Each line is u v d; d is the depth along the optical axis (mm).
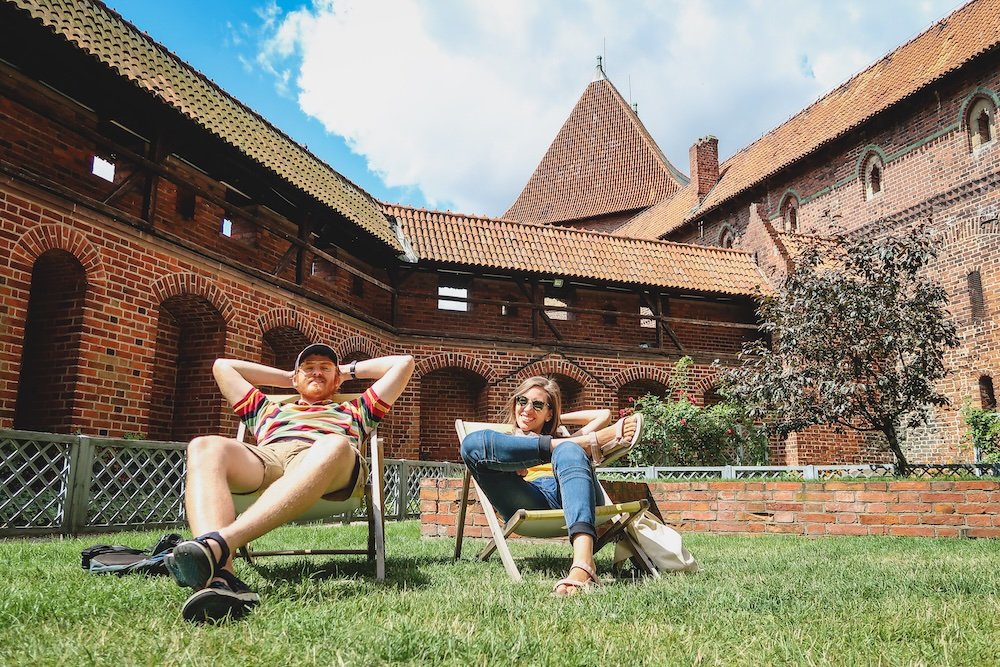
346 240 15188
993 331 17594
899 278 10477
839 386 9852
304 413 3742
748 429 13781
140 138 11391
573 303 18562
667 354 18141
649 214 35719
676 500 7852
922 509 7047
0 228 8062
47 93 10109
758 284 18875
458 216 17875
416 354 16047
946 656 2119
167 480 8117
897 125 20828
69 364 8891
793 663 2057
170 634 2189
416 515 11188
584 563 3354
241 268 11453
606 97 42281
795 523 7391
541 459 3820
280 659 1986
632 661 2053
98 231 9211
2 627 2260
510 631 2395
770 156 26953
